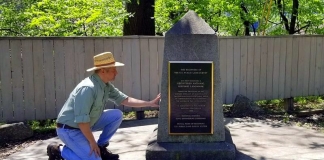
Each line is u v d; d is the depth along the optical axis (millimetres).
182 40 4672
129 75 7566
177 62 4668
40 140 6379
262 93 8594
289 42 8703
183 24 4758
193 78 4684
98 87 3902
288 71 8773
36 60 6996
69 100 3971
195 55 4680
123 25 9930
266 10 11414
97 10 8625
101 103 3977
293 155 5094
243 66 8367
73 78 7246
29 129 6730
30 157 5281
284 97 8781
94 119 4023
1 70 6805
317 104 9773
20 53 6891
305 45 8859
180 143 4746
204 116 4727
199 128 4738
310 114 8648
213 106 4723
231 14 11445
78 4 8969
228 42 8195
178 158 4652
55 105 7176
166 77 4711
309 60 8938
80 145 3912
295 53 8781
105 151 4523
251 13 11383
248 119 7520
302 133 6359
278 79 8695
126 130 6684
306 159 4926
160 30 12789
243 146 5520
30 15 9734
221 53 8164
